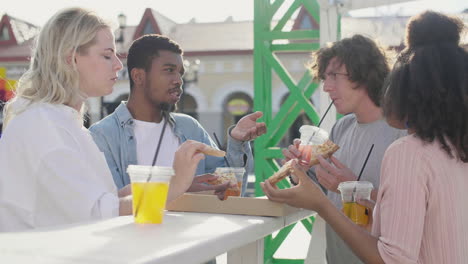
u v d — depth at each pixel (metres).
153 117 2.73
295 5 4.25
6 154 1.80
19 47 24.75
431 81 1.47
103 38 1.99
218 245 1.30
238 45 24.66
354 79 2.39
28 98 1.92
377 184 2.32
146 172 1.48
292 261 4.21
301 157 2.22
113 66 2.03
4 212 1.77
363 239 1.54
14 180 1.77
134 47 2.70
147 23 24.83
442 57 1.49
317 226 2.66
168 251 1.10
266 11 4.35
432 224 1.45
